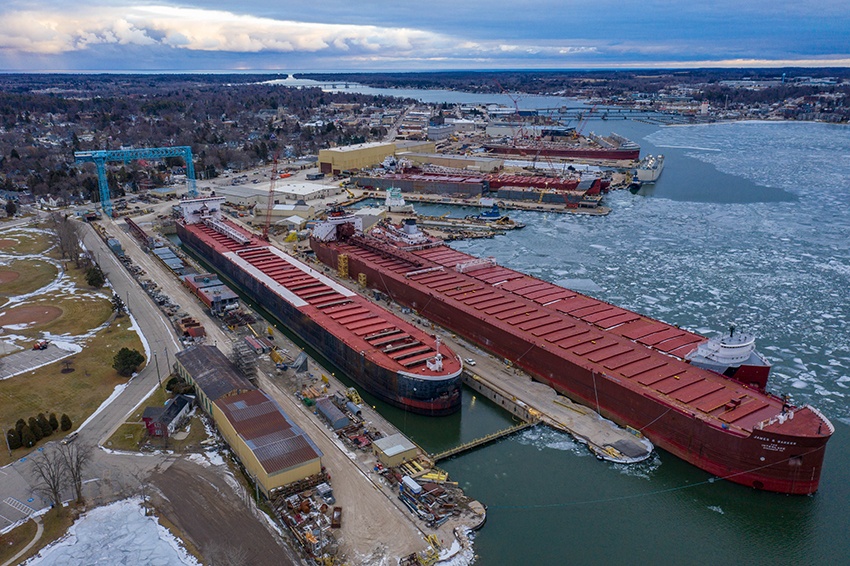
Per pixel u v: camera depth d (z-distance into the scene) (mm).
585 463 72875
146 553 55125
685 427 71250
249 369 84875
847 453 76375
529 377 91125
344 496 63844
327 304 105625
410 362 83062
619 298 126125
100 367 91125
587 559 58312
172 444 72188
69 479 64750
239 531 58156
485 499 66438
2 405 80312
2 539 56969
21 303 116875
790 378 94250
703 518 64500
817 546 61219
